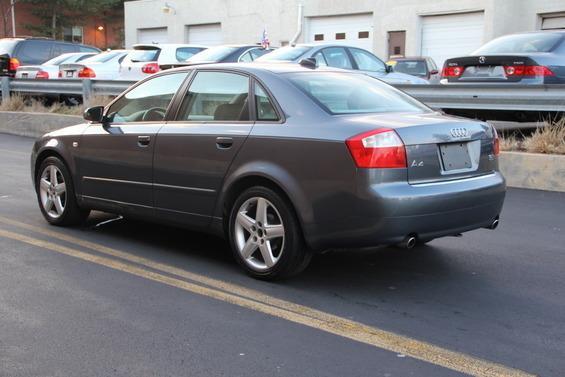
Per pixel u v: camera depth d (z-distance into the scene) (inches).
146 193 225.9
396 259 222.5
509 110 372.2
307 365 142.4
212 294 186.5
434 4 943.7
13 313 170.7
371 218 173.5
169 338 156.3
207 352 148.8
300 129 186.9
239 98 207.0
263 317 169.8
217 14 1252.5
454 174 189.9
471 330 161.8
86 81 589.3
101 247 233.8
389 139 175.3
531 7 885.2
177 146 214.2
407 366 142.0
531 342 154.8
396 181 175.6
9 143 544.1
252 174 193.0
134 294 186.2
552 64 373.7
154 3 1368.1
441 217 181.8
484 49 416.5
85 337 156.3
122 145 231.5
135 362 143.6
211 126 208.2
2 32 1658.5
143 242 241.6
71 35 1796.3
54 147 255.3
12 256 221.0
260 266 197.0
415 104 219.3
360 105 200.8
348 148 175.3
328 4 1069.1
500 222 271.3
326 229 180.9
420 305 179.2
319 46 485.1
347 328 162.7
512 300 183.3
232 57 541.0
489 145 202.4
